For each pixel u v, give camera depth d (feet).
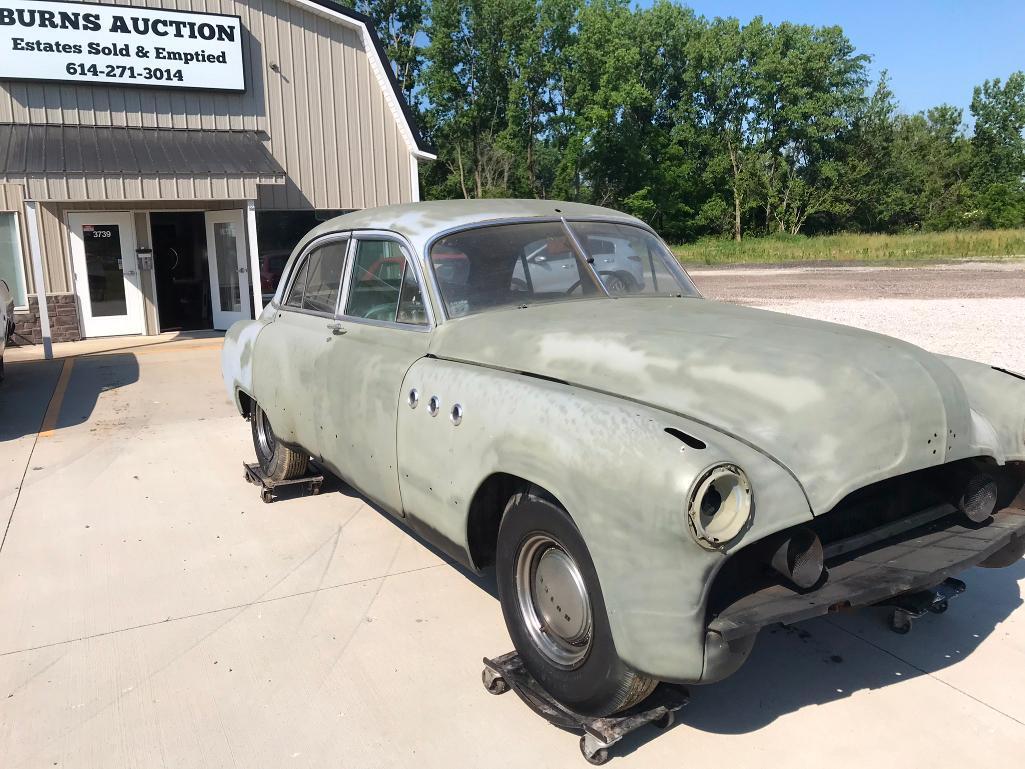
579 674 8.84
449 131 203.21
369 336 13.39
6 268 44.47
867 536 9.41
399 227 13.20
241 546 15.28
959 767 8.78
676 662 7.66
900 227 221.05
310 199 49.21
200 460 21.20
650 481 7.63
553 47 202.08
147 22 43.91
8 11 41.27
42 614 12.67
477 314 12.09
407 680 10.68
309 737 9.53
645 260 14.01
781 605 7.97
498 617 12.37
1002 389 10.61
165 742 9.50
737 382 8.94
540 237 13.23
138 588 13.56
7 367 37.14
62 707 10.21
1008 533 9.82
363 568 14.23
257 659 11.27
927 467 9.21
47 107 42.88
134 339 46.68
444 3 193.47
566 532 8.75
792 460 8.21
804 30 210.79
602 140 196.44
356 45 49.60
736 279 87.56
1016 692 10.16
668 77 215.92
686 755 9.04
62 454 21.94
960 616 12.16
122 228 47.16
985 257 122.93
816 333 10.05
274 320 17.20
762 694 10.20
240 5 46.26
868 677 10.55
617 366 9.68
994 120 240.73
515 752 9.18
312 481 17.78
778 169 212.84
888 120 225.35
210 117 46.32
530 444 9.00
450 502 10.51
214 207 49.03
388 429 11.94
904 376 9.07
